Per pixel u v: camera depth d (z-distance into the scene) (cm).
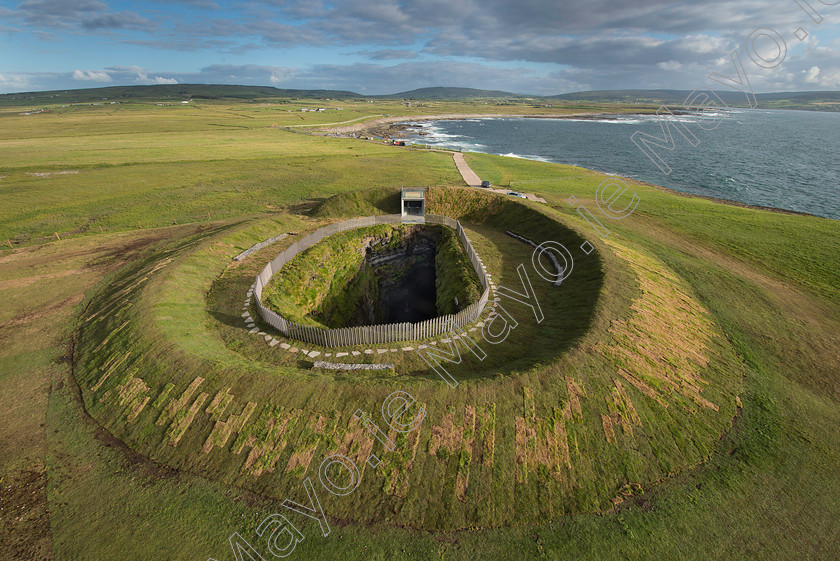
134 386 2534
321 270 4362
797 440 2466
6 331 3281
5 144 12912
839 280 4406
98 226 6191
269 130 18688
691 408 2580
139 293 3394
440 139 19900
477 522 1947
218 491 2039
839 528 1978
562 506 2022
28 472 2114
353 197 6306
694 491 2128
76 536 1839
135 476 2106
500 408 2338
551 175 9562
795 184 9838
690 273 4434
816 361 3162
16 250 5022
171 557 1772
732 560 1827
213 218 6506
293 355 2812
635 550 1850
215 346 2847
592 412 2400
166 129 17912
